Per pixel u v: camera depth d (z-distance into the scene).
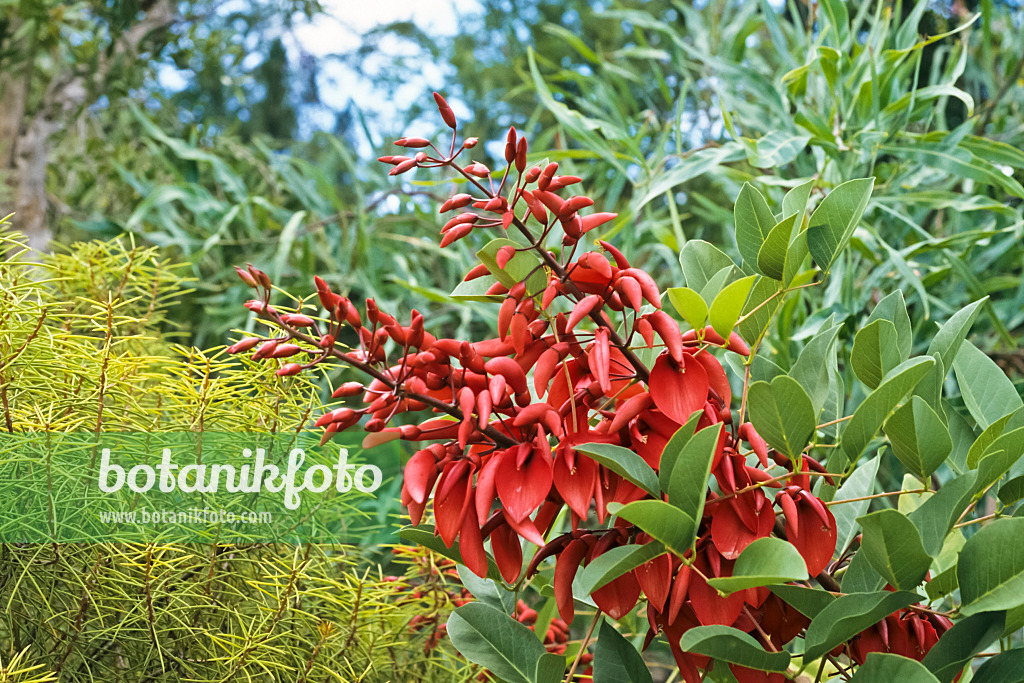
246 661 1.20
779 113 1.88
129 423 1.23
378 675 1.32
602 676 1.07
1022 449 1.03
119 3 2.86
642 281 1.02
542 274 1.05
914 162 1.86
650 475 1.01
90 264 1.42
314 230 2.66
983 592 1.01
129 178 2.54
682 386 1.03
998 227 1.92
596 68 3.09
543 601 1.62
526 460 1.02
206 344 2.86
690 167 1.76
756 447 1.02
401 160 1.04
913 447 1.04
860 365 1.08
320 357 1.00
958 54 1.99
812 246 1.10
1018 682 1.03
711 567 1.02
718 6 2.77
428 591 1.37
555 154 1.91
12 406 1.20
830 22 1.76
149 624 1.19
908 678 0.98
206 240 2.53
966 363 1.15
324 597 1.25
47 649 1.21
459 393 1.02
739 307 1.04
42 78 3.21
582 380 1.05
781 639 1.06
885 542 0.99
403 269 2.44
